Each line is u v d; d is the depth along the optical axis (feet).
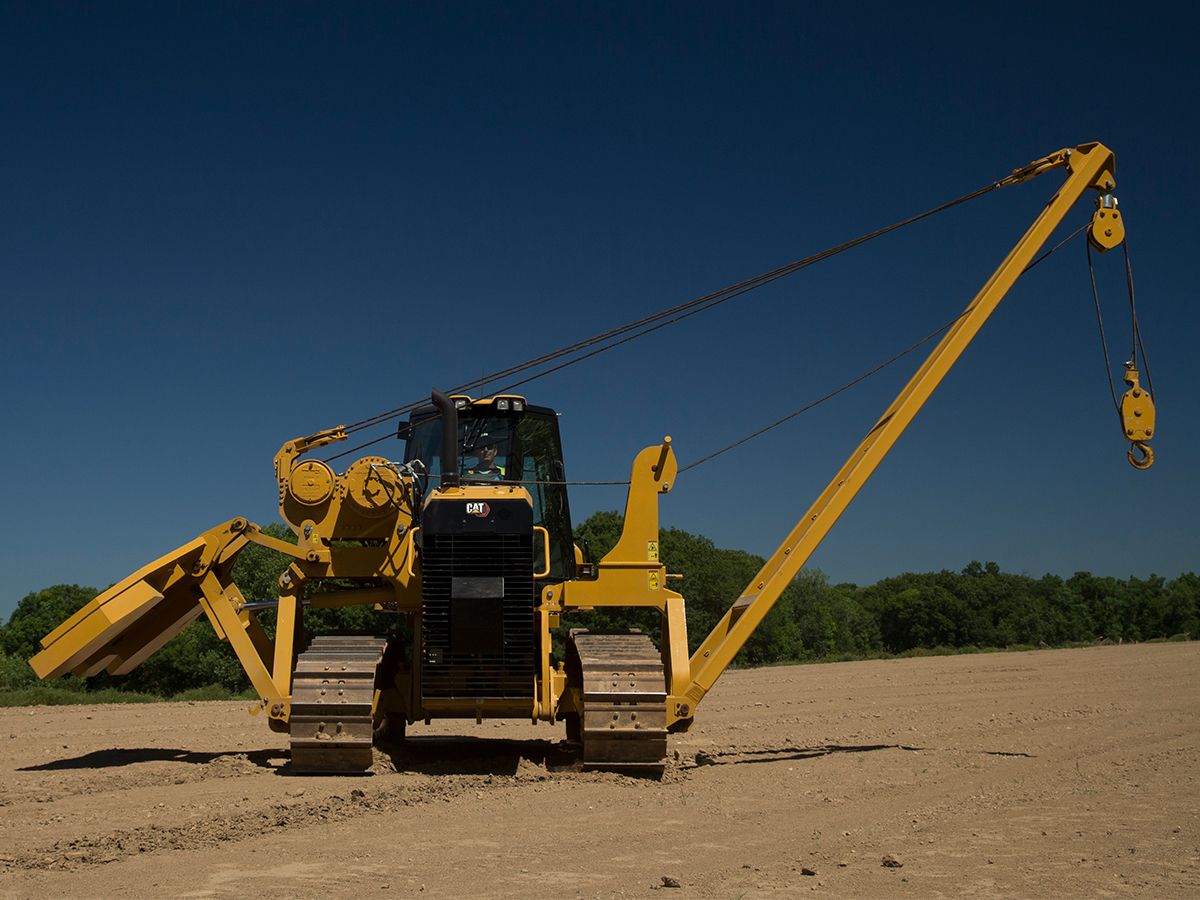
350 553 36.70
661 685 34.06
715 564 187.62
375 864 21.21
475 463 38.50
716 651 37.40
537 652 36.37
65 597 172.14
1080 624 367.86
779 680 88.43
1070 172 41.14
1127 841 24.36
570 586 37.22
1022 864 21.88
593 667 34.14
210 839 23.44
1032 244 40.42
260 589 107.45
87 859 21.33
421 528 36.06
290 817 25.95
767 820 27.02
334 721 32.76
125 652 39.65
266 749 40.73
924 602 339.57
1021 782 33.91
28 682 98.48
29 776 33.12
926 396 39.40
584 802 29.35
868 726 52.21
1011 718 54.70
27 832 23.88
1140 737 45.93
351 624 105.09
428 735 48.70
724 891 19.30
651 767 34.24
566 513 41.04
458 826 25.53
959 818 27.40
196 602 39.96
